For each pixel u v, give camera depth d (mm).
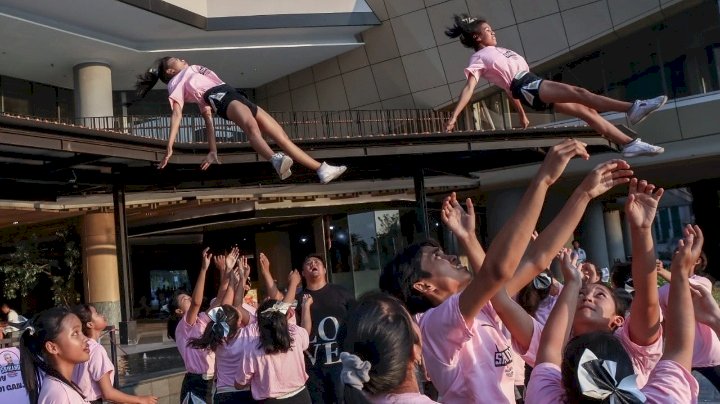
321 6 22875
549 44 21734
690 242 2299
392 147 13703
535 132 14445
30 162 11883
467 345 2525
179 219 20297
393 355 1855
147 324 23156
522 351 2623
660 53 20469
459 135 13938
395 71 24047
